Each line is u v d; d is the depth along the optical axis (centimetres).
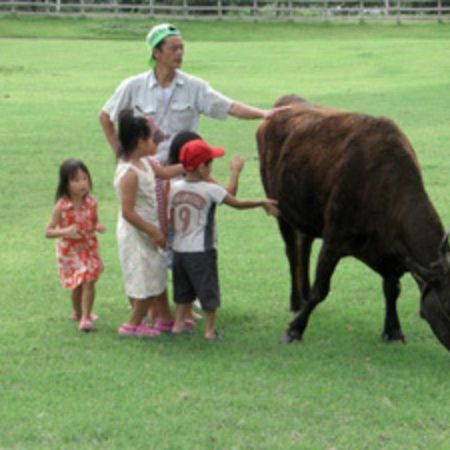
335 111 778
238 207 727
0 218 1157
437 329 651
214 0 4934
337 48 3384
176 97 779
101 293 862
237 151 1598
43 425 567
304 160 750
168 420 572
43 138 1697
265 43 3688
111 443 543
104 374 649
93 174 1405
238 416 579
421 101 2077
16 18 4525
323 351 707
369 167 693
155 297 739
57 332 747
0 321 776
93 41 3862
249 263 964
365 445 541
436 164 1441
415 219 675
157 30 763
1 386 630
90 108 2061
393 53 3130
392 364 680
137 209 713
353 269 945
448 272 644
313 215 753
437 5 5003
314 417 580
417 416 582
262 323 782
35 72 2780
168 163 780
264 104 2062
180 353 698
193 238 716
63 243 745
